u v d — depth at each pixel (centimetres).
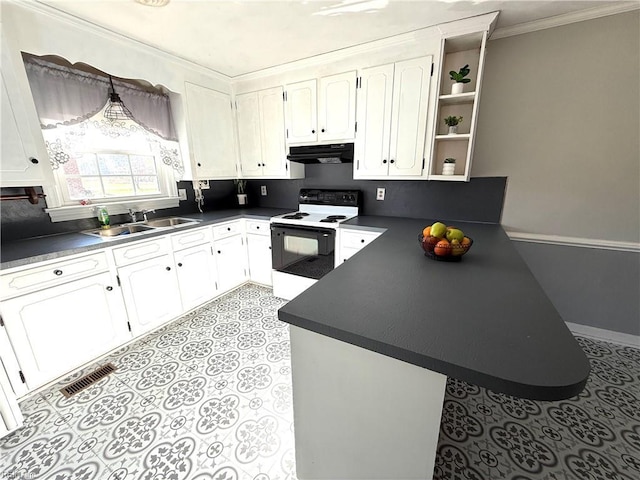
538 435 135
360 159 235
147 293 209
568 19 173
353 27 183
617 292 198
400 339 70
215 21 173
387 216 260
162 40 200
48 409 150
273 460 124
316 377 91
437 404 72
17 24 150
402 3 157
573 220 199
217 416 146
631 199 183
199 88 254
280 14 167
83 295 171
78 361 173
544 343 68
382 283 106
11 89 149
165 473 118
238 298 282
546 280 215
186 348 203
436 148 218
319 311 85
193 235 240
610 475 116
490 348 66
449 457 124
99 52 183
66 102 185
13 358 144
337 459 96
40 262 150
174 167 255
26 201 183
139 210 248
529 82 192
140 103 225
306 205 295
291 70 247
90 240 183
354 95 225
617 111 176
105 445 131
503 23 183
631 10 162
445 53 207
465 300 91
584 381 55
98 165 220
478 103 184
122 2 152
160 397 159
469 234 186
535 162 201
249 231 290
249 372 179
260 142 283
